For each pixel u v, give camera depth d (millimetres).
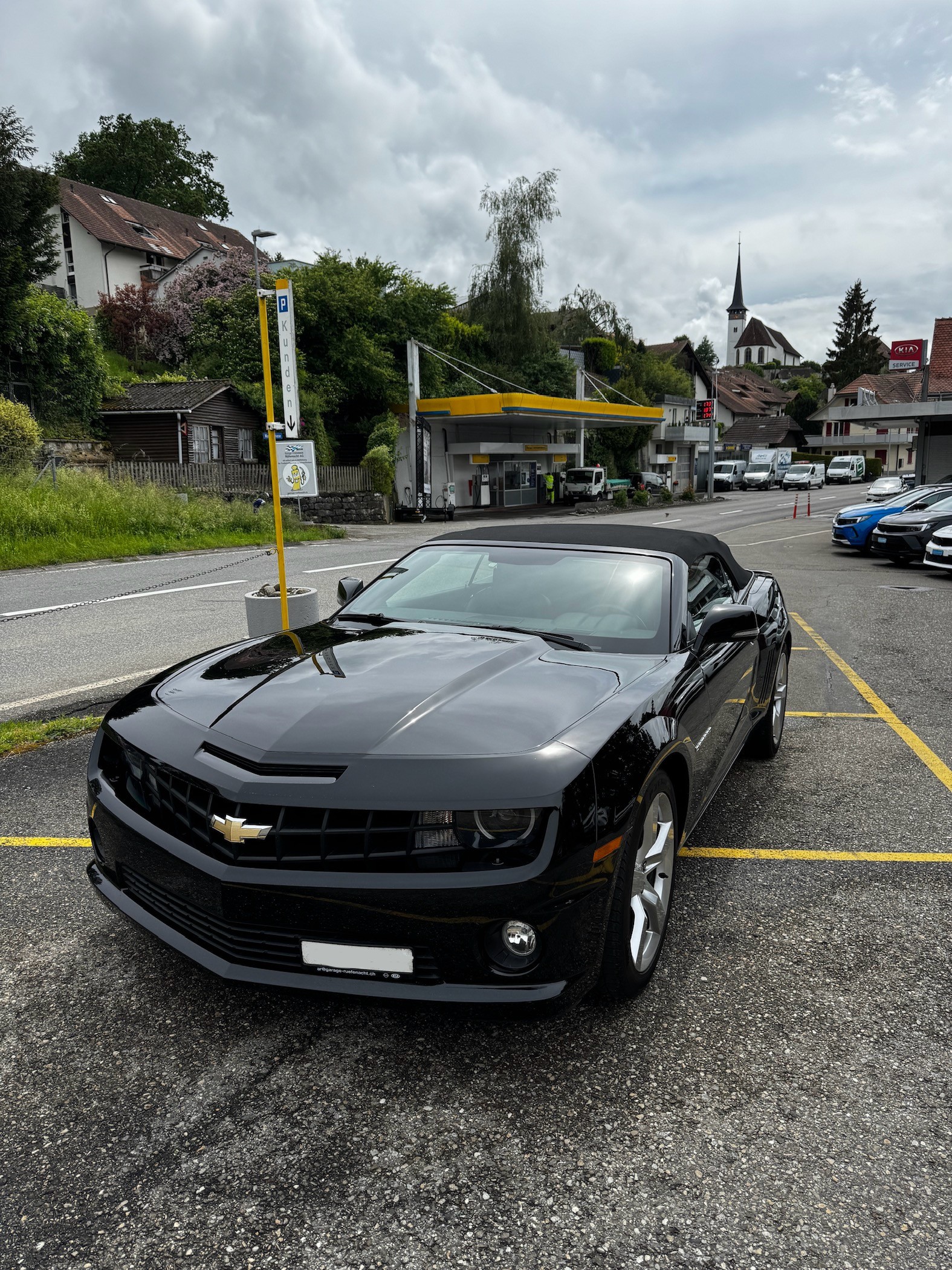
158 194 62875
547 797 2201
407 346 33594
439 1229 1879
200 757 2426
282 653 3199
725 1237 1858
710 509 39844
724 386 94062
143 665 7383
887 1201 1958
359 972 2256
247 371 32094
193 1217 1910
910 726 5934
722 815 4328
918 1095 2318
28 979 2838
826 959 3000
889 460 80438
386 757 2293
